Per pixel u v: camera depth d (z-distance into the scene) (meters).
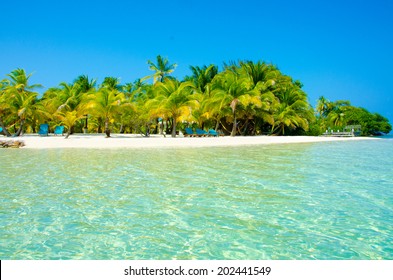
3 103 28.72
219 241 4.24
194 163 11.45
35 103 30.47
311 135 41.38
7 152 15.59
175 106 28.30
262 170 9.80
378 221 4.95
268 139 27.31
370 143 26.22
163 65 40.50
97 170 9.74
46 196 6.45
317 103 69.12
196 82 37.38
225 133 39.19
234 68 40.00
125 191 6.90
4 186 7.38
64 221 4.96
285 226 4.75
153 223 4.89
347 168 10.30
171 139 24.50
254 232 4.54
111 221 4.98
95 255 3.86
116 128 49.56
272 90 38.34
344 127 46.25
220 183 7.76
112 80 45.59
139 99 38.62
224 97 30.97
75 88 39.94
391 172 9.47
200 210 5.52
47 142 20.33
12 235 4.41
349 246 4.09
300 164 11.29
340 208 5.62
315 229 4.64
